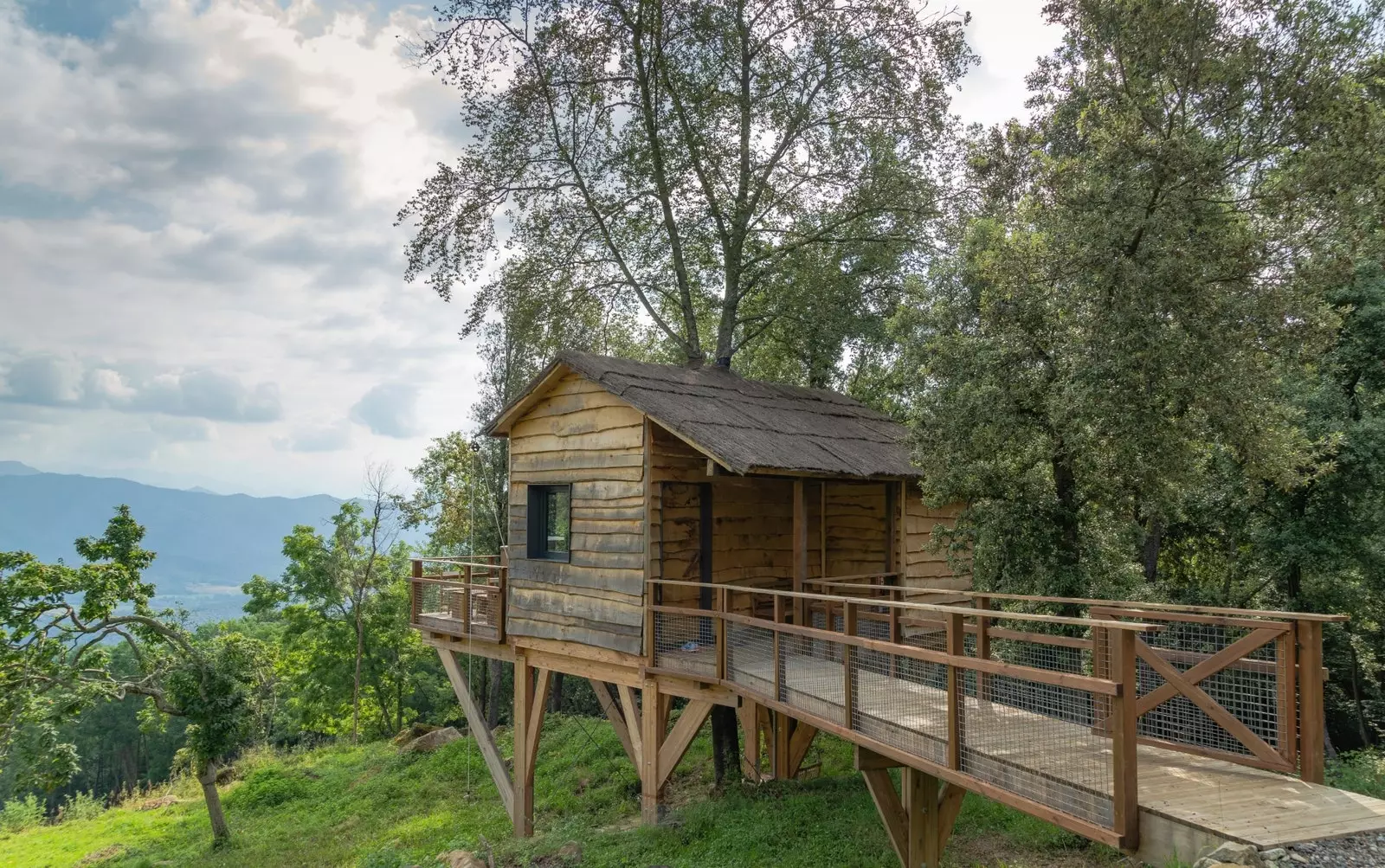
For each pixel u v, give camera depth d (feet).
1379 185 31.83
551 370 37.96
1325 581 50.14
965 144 55.47
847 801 33.27
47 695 50.98
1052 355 36.19
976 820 29.12
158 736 164.86
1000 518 37.55
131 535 52.90
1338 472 47.19
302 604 94.99
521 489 41.37
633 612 34.47
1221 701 22.15
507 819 45.24
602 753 55.01
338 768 67.92
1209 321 31.19
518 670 41.52
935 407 38.14
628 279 58.34
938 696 23.88
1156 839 16.81
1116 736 16.57
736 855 28.96
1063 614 35.73
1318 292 33.14
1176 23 34.14
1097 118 35.63
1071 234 33.83
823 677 28.91
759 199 58.08
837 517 45.14
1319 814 16.69
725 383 42.57
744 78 54.80
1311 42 34.50
